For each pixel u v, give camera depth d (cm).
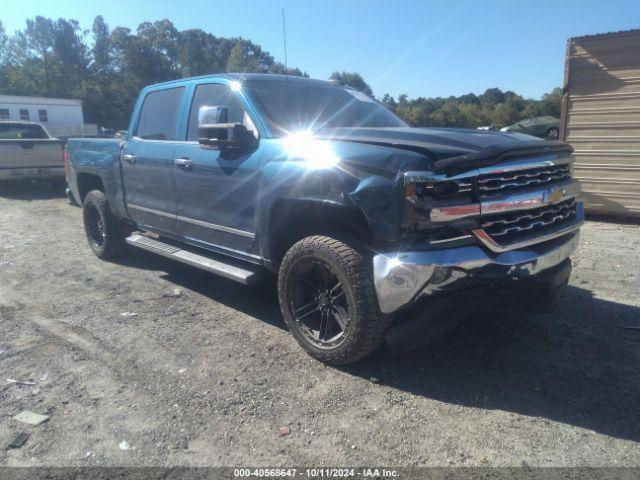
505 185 315
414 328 320
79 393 324
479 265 301
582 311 444
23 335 412
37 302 490
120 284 545
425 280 294
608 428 282
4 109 3481
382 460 260
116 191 586
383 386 330
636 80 800
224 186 422
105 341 400
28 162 1216
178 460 262
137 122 562
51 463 259
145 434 282
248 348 387
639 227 787
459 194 301
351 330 329
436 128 391
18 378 343
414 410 303
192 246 517
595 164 852
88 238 676
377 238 309
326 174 332
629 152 820
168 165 486
